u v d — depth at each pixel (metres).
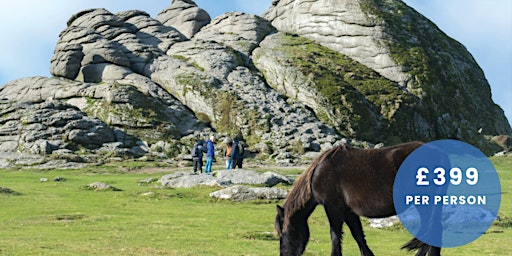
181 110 70.88
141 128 64.56
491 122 91.50
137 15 92.69
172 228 15.83
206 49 85.75
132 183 32.00
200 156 35.31
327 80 80.12
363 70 86.44
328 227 17.28
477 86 95.12
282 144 64.12
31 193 25.11
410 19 95.69
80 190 27.06
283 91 79.75
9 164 49.16
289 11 102.12
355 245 14.09
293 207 9.84
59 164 48.88
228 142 37.44
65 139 56.16
